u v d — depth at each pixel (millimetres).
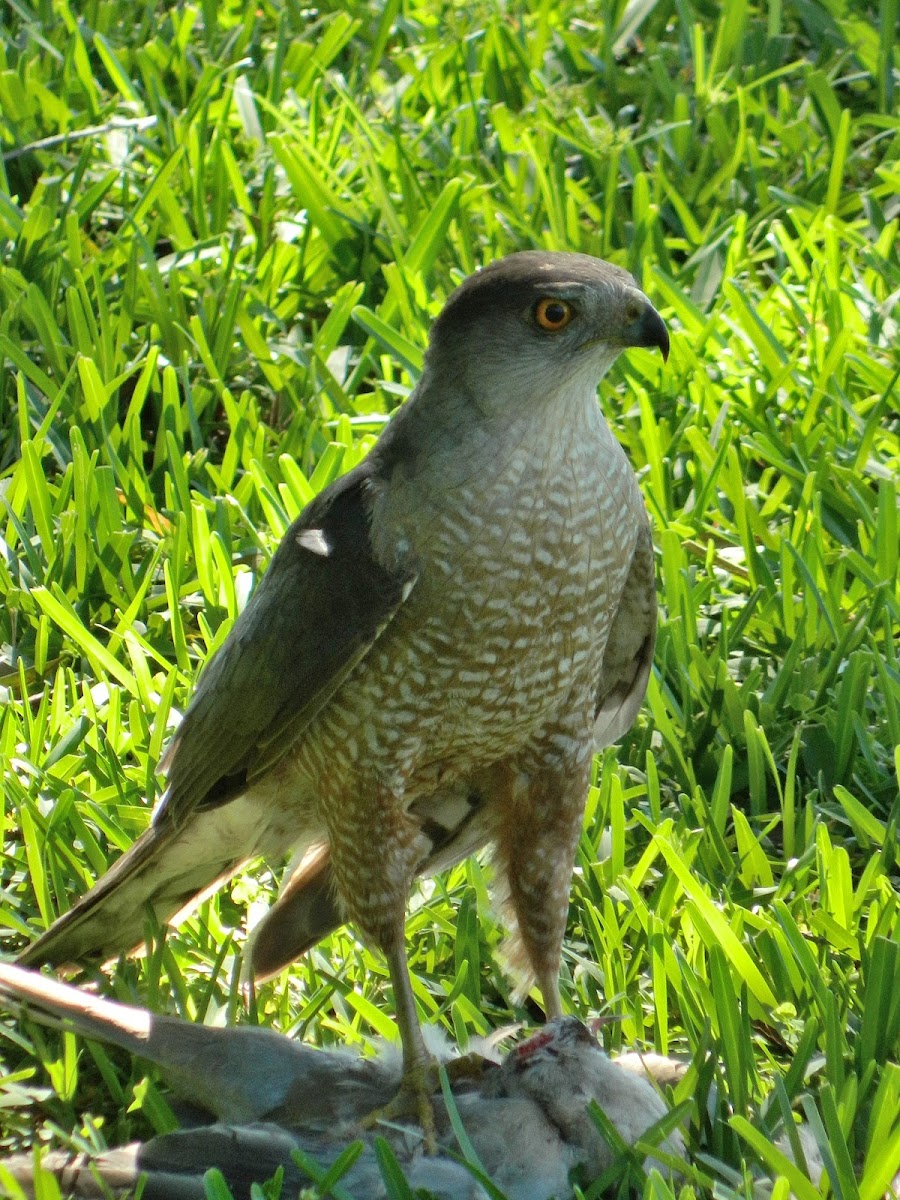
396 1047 7402
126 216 12781
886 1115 6441
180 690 9375
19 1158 6691
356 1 15789
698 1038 7262
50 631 9891
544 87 14266
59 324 12102
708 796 9062
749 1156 6789
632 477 7594
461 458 7137
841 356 11383
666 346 7242
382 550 7203
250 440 10977
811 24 15281
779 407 11500
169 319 11945
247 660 7602
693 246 13078
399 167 13141
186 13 15180
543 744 7855
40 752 8898
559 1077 6887
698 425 11203
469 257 12633
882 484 10008
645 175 13109
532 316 7074
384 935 7566
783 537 9805
